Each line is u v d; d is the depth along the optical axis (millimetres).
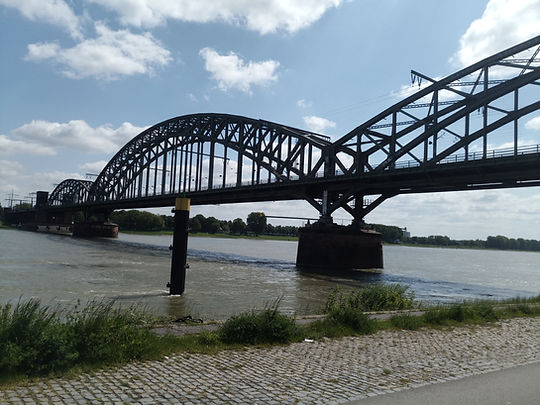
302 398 6352
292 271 49656
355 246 55938
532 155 37094
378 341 10812
